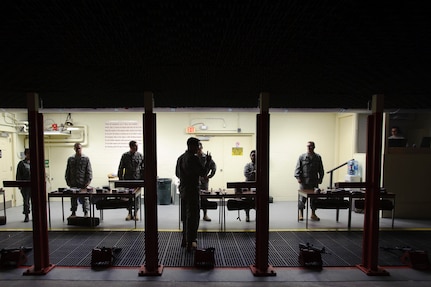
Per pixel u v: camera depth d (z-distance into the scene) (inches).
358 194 182.1
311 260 124.0
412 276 115.6
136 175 205.2
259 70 84.2
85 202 212.7
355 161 245.0
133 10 48.8
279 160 286.0
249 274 116.6
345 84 101.3
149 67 80.4
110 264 123.8
